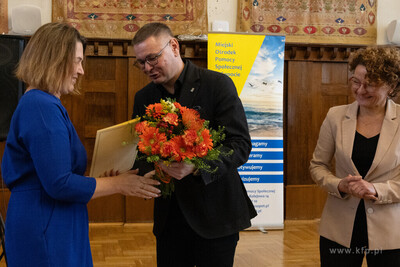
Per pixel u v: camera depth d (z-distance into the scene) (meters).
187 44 5.52
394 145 1.82
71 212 1.52
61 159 1.43
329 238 1.92
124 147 1.68
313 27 5.79
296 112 5.78
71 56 1.54
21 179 1.49
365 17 5.90
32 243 1.44
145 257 4.12
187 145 1.53
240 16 5.69
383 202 1.77
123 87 5.52
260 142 5.26
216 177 1.71
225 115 1.89
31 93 1.49
